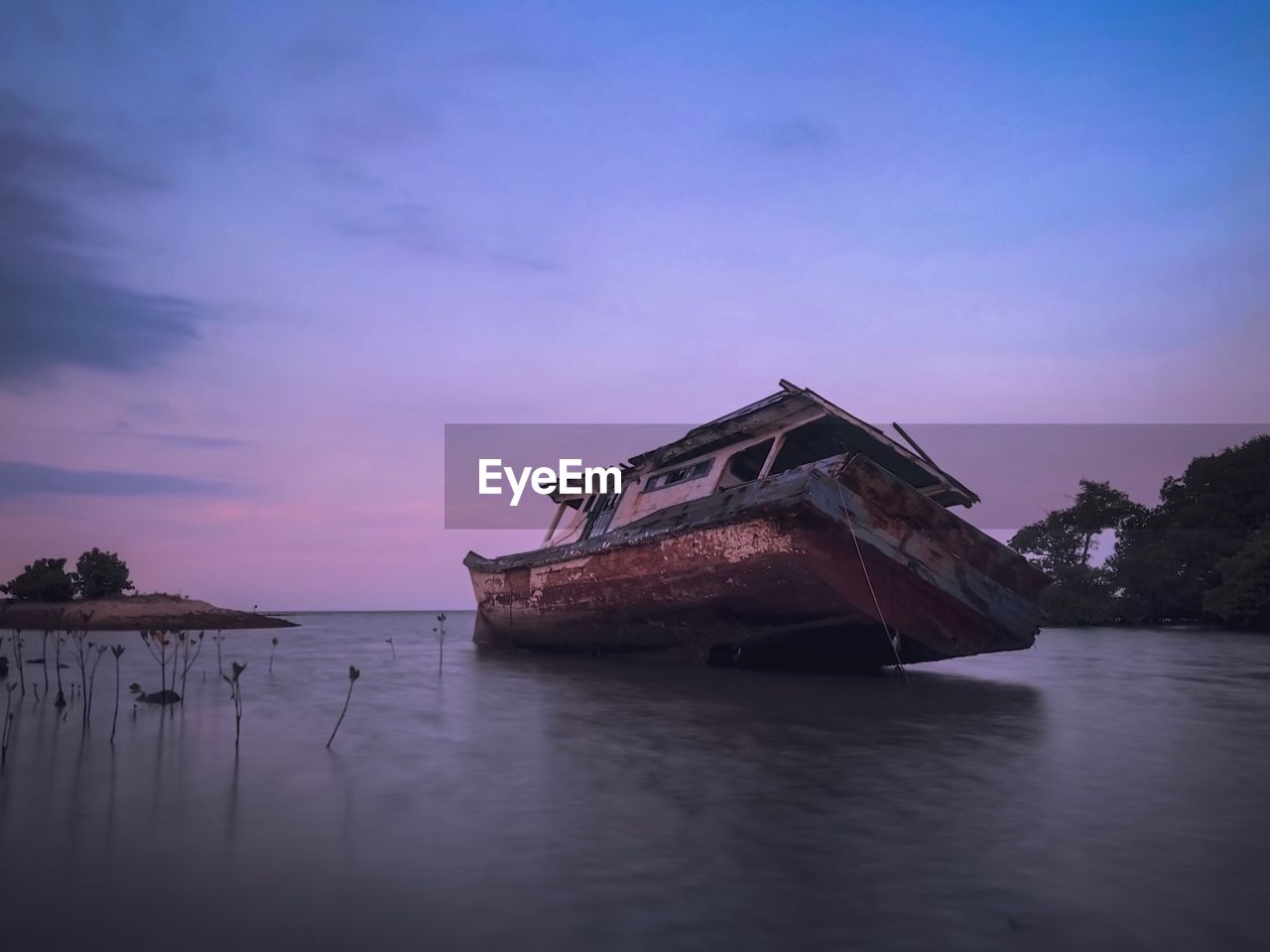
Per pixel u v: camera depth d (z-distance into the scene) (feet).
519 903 12.32
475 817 16.98
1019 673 55.93
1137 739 26.86
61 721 30.30
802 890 12.87
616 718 31.63
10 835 15.58
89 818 16.81
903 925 11.52
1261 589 139.23
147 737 26.86
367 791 19.20
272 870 13.73
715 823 16.53
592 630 64.64
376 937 11.16
